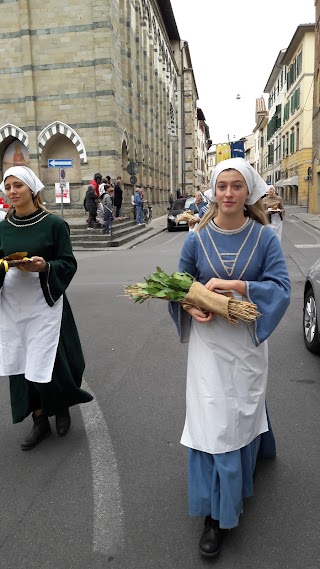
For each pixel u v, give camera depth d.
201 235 2.53
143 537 2.57
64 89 22.11
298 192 42.91
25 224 3.35
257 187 2.44
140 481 3.06
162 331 6.38
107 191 18.27
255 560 2.38
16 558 2.44
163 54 38.84
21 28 21.80
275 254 2.45
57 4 21.53
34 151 22.66
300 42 40.50
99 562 2.40
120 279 10.43
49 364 3.33
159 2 36.34
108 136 22.00
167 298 2.45
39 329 3.32
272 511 2.73
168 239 19.69
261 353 2.53
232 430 2.42
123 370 4.97
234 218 2.44
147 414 3.96
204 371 2.44
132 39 26.17
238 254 2.45
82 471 3.19
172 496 2.90
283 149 51.31
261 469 3.13
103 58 21.48
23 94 22.53
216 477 2.40
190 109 56.06
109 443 3.53
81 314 7.45
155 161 34.91
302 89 40.12
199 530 2.61
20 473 3.19
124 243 17.88
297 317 6.85
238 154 32.22
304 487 2.94
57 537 2.58
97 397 4.32
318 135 30.55
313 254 13.16
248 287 2.36
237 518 2.39
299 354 5.30
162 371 4.91
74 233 18.28
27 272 3.28
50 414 3.49
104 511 2.78
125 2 24.53
